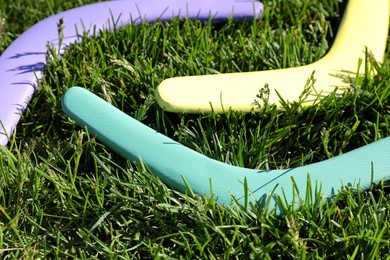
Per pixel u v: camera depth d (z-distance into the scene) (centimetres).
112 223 116
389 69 141
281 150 129
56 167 121
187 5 160
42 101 142
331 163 117
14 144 132
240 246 107
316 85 134
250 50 151
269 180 115
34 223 113
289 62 148
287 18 166
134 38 155
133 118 127
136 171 121
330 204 113
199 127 132
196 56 150
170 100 126
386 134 129
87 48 150
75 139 127
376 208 110
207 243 107
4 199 116
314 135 130
